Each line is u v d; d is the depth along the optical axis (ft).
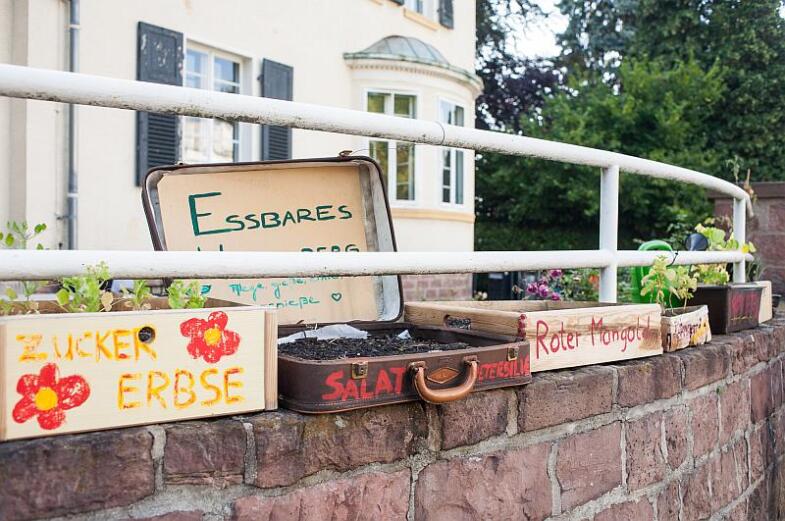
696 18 64.90
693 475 8.66
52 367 4.24
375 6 36.91
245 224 8.43
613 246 8.72
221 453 4.71
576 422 6.93
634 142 60.70
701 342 9.32
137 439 4.43
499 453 6.26
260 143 30.66
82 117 23.47
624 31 84.07
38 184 22.33
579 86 68.13
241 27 29.55
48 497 4.16
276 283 8.60
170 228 8.17
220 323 4.81
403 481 5.60
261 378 5.00
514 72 87.04
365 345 6.58
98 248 24.08
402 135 6.36
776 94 61.72
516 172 64.49
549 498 6.69
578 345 7.20
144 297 5.66
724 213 18.74
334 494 5.22
